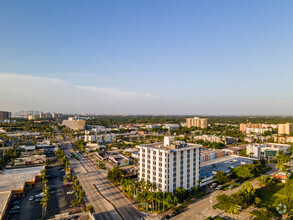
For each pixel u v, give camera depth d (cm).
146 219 10888
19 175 17000
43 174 16800
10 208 12088
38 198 13425
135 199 13225
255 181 17262
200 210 11919
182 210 11931
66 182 16588
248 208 12194
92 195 14050
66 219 10288
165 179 13150
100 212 11675
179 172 13888
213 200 13312
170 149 13900
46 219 10819
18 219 10869
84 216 10625
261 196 14075
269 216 10062
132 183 13975
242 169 17188
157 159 13788
